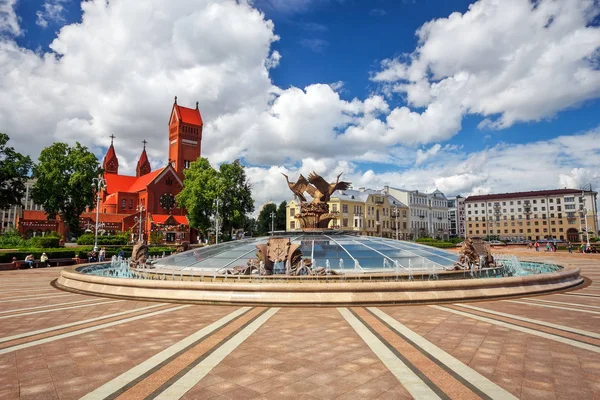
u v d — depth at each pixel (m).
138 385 5.52
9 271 27.95
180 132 100.31
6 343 7.74
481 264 18.52
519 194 118.62
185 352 7.08
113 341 7.83
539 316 10.05
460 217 130.12
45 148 57.50
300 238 21.95
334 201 79.75
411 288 12.19
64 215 58.47
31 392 5.29
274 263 15.76
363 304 11.74
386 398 5.05
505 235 119.25
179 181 91.19
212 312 10.81
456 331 8.52
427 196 108.56
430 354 6.89
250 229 119.81
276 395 5.16
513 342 7.62
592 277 20.45
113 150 113.06
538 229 113.69
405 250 20.00
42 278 22.28
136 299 13.11
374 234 87.12
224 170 69.75
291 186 24.88
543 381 5.61
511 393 5.19
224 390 5.33
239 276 14.91
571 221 108.81
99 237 56.59
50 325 9.31
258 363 6.46
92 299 13.27
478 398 5.03
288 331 8.59
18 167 51.25
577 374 5.88
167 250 44.25
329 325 9.16
